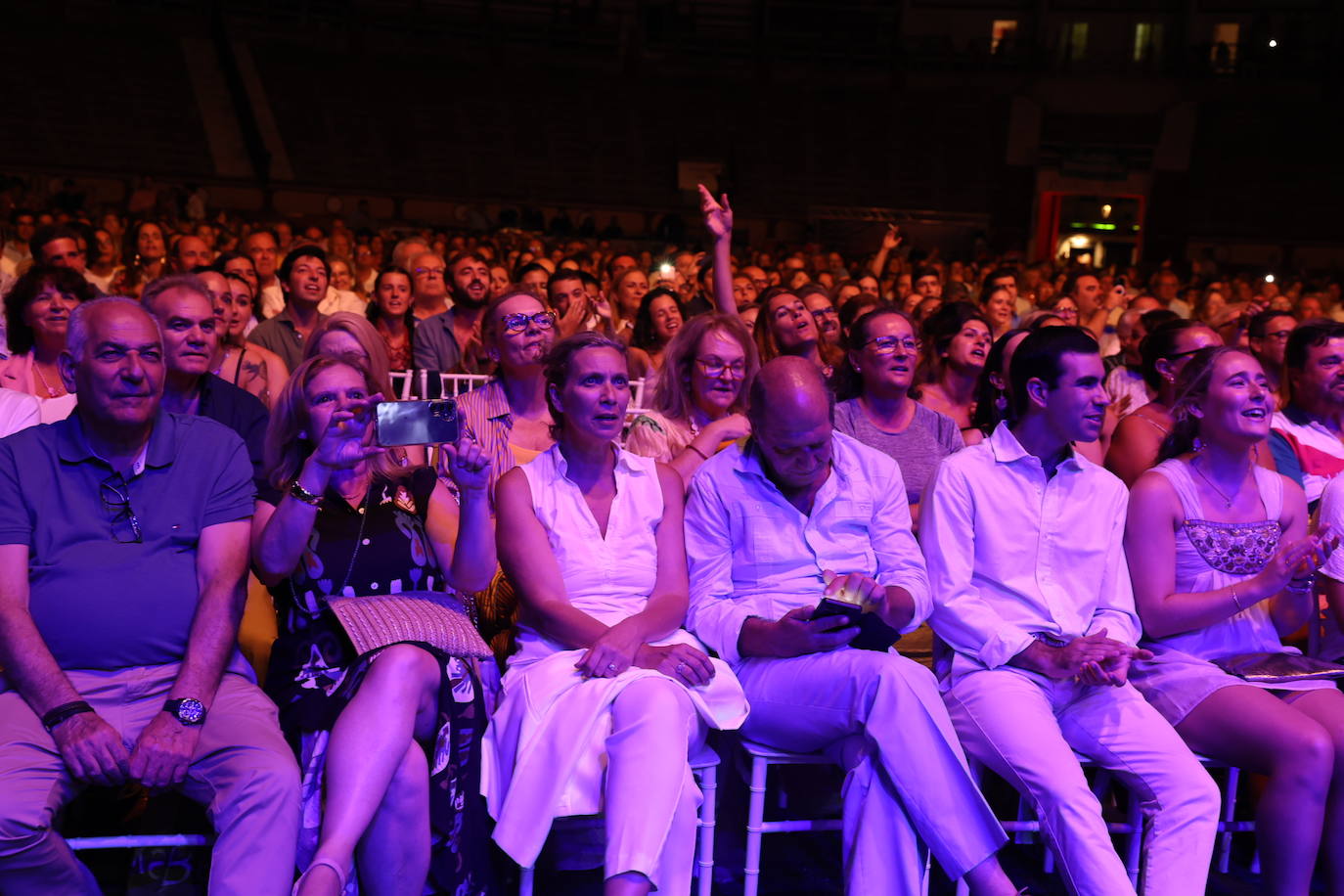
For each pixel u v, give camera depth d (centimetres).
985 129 2694
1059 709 298
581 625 280
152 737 245
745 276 876
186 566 270
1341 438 412
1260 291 1362
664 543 302
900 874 269
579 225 2517
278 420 282
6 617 250
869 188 2659
